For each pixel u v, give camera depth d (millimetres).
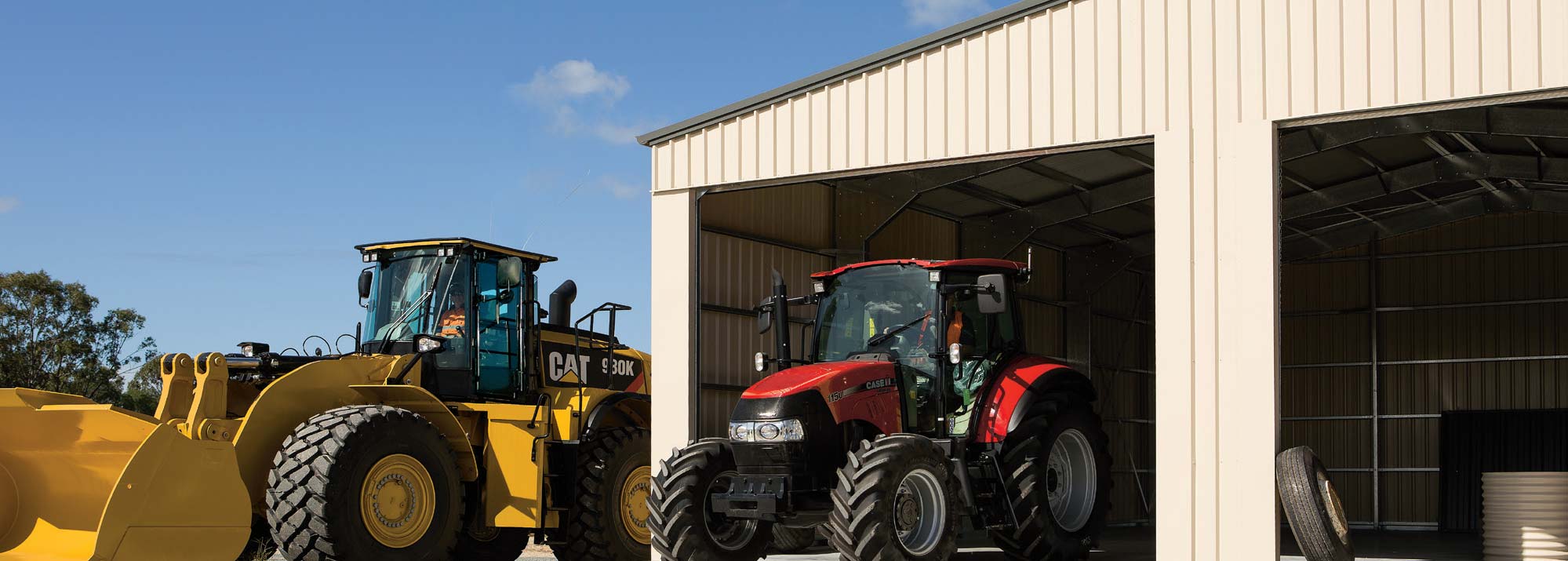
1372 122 10367
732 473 8852
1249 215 7516
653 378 9906
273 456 8742
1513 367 16438
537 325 10461
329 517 8180
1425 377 16969
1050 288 15039
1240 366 7453
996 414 8922
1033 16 8438
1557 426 15906
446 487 9039
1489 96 6910
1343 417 17344
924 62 8883
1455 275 16922
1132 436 16438
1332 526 7098
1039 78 8383
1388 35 7207
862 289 9320
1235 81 7641
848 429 8438
